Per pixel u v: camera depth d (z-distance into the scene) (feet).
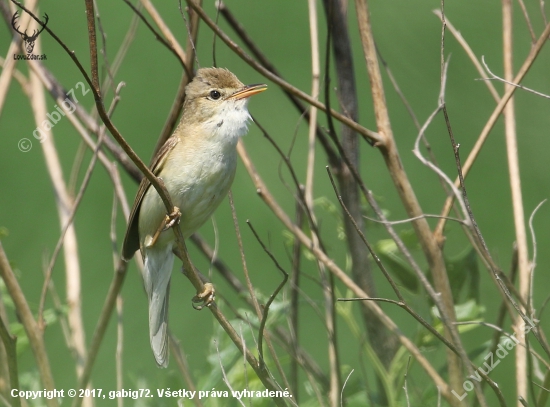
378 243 27.37
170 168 27.71
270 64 28.40
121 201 26.76
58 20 45.55
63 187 26.99
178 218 23.38
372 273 27.02
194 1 22.21
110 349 36.55
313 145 26.22
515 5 42.19
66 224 24.82
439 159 43.78
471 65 44.57
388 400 24.85
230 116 28.40
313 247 24.73
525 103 43.50
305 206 25.45
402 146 44.19
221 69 29.35
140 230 28.37
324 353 36.45
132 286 40.70
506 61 25.34
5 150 43.98
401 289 26.86
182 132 28.53
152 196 27.71
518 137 43.50
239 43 44.91
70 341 25.67
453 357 23.89
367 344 25.67
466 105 44.42
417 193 42.60
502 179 43.27
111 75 26.16
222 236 42.63
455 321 24.04
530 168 43.14
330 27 23.25
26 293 38.78
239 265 41.65
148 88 45.55
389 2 45.50
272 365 25.49
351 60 27.73
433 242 24.18
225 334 25.79
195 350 37.32
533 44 25.14
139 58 45.93
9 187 43.09
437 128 44.47
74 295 25.84
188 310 39.52
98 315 39.27
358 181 22.99
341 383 25.46
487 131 24.36
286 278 20.70
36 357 22.52
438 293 21.86
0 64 26.73
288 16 48.08
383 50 45.03
